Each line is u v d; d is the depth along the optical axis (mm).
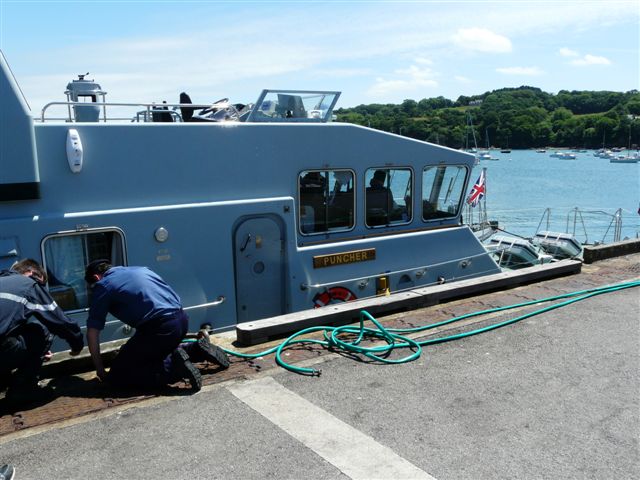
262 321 6199
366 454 3879
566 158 149125
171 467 3748
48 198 6352
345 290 8539
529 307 7223
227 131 7395
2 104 5758
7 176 5859
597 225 38188
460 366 5391
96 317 4805
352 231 8797
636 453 3875
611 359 5531
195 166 7203
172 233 7004
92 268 5062
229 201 7445
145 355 4840
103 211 6590
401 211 9359
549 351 5754
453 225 10008
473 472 3664
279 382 5047
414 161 9242
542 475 3629
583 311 7047
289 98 8328
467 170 9930
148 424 4320
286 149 7906
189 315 7250
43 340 4707
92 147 6523
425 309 7152
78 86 8016
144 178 6875
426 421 4336
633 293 7848
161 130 6922
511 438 4082
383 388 4918
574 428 4219
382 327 5879
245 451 3928
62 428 4266
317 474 3650
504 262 12500
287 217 7887
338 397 4750
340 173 8523
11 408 4590
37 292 4605
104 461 3830
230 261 7465
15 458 3875
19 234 6105
